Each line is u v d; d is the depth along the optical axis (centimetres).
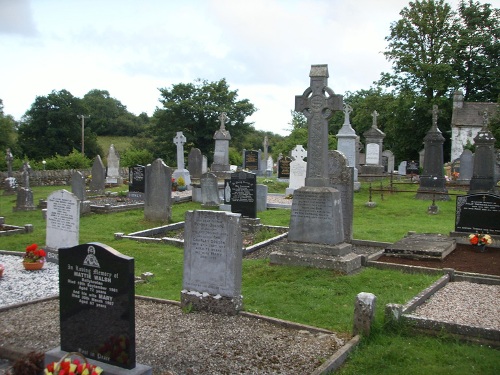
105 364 526
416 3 4581
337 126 5875
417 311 728
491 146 2241
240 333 667
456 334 635
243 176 1553
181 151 2797
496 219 1262
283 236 1420
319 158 1091
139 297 830
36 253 1052
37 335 663
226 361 577
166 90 5294
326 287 909
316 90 1091
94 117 8381
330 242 1060
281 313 765
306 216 1086
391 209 1953
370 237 1418
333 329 684
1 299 853
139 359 580
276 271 1011
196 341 637
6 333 671
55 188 3095
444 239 1246
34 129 5603
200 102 5238
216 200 2012
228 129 5431
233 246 748
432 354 590
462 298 802
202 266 774
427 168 2256
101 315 531
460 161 3005
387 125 4794
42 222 1777
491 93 4856
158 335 658
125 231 1573
